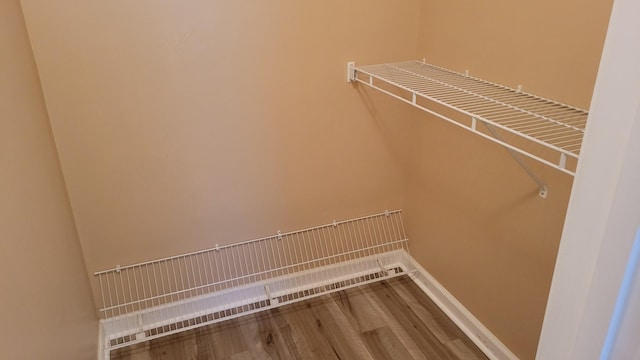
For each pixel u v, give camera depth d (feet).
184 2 5.13
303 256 6.95
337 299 6.88
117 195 5.62
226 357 5.87
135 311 6.21
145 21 5.06
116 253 5.87
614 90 1.74
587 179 1.93
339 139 6.49
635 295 1.79
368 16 5.99
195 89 5.51
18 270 2.99
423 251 7.07
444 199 6.28
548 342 2.34
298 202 6.62
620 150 1.74
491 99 4.42
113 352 5.98
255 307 6.73
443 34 5.80
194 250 6.26
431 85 5.17
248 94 5.77
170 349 6.02
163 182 5.78
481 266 5.77
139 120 5.41
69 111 5.08
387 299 6.87
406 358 5.79
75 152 5.26
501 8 4.79
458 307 6.33
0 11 3.60
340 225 7.04
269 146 6.13
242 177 6.15
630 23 1.64
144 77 5.26
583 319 2.06
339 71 6.11
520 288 5.16
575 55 4.04
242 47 5.54
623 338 1.89
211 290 6.55
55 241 4.26
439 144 6.18
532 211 4.77
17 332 2.77
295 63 5.86
